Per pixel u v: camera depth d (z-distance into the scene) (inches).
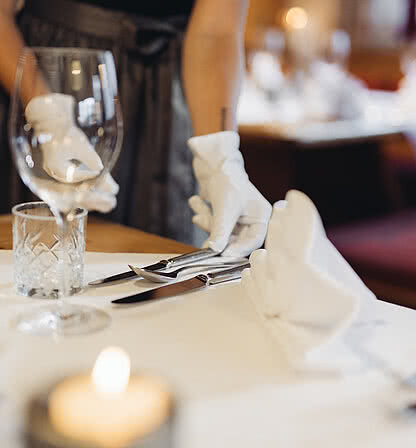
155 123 56.1
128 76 54.4
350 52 192.9
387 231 97.6
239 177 35.1
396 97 149.3
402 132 111.5
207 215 36.8
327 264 24.8
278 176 109.9
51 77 24.3
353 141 104.1
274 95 126.3
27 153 24.4
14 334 23.4
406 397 19.6
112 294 28.3
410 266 84.3
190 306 27.0
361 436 17.4
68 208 25.5
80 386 12.7
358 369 21.3
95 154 24.9
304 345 21.7
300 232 24.2
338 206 112.7
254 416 18.2
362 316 24.5
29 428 11.3
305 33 180.2
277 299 24.3
